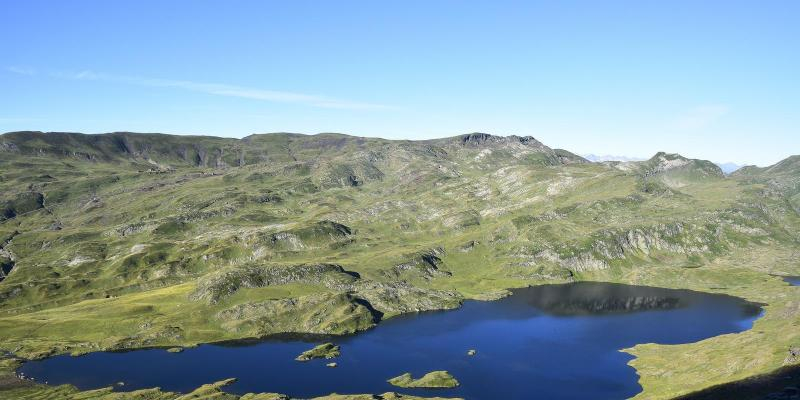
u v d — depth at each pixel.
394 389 174.88
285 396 166.50
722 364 166.62
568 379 180.88
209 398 163.62
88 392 175.00
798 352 152.38
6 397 171.62
